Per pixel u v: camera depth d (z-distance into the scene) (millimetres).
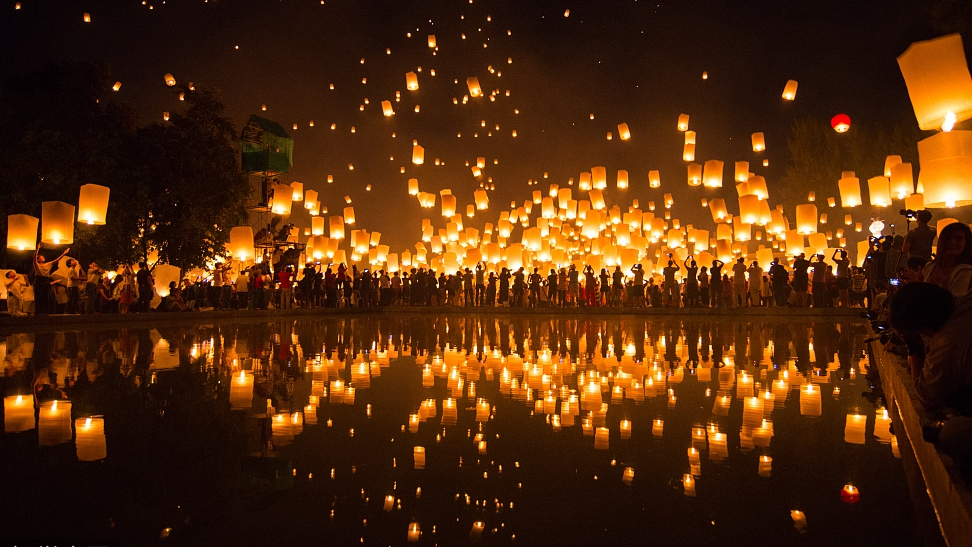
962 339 2521
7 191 15586
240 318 16281
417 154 17688
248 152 19359
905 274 4281
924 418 2816
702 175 15750
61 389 5109
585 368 6582
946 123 4652
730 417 4133
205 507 2486
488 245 21641
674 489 2711
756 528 2279
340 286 21484
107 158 16141
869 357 7418
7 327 11836
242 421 4008
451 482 2811
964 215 15547
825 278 16750
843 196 12273
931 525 2289
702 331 11711
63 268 14250
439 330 12430
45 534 2205
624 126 17469
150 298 15805
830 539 2182
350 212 22734
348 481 2820
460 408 4453
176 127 18141
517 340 10070
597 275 21188
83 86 16906
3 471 2910
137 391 5047
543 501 2566
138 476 2861
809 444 3439
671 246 20547
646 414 4238
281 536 2205
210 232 19344
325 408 4449
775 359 7262
